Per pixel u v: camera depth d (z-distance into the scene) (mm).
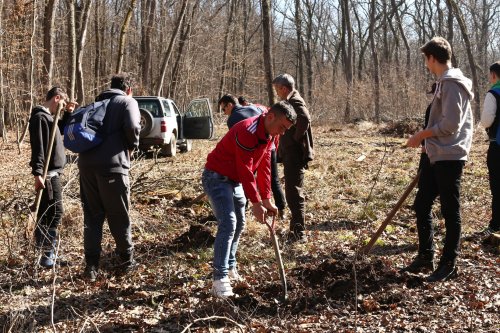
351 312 4766
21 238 6727
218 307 4840
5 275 5777
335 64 55500
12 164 15875
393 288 5145
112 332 4562
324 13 61531
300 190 7000
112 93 5895
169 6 37938
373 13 41469
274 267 5996
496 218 7047
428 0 53531
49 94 6348
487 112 6867
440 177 5340
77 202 8070
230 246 5152
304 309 4859
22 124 24844
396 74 39531
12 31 21203
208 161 5215
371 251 6582
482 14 56781
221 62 45281
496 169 6969
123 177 5719
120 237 5805
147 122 15961
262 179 5145
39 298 5289
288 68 67250
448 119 5180
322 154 16500
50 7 19984
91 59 35719
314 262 6020
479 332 4301
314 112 37812
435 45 5379
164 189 10062
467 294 5059
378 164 14242
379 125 30766
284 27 59344
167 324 4691
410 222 7988
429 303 4918
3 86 21953
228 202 5160
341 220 8281
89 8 22016
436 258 6125
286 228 7602
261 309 4898
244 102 8422
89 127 5605
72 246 6930
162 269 6020
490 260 6055
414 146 5359
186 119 18125
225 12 47344
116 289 5488
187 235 7078
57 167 6395
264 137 4895
